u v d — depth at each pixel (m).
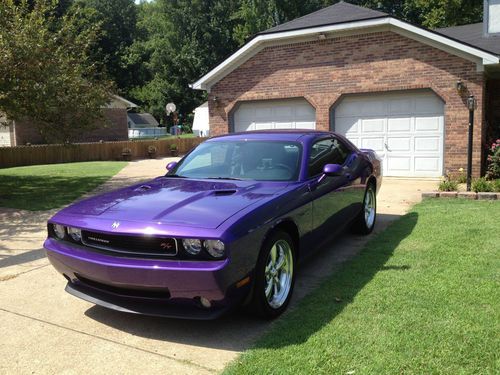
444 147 11.78
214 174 5.08
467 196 8.70
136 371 3.17
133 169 18.19
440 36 11.20
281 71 13.54
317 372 2.98
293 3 46.84
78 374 3.16
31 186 12.97
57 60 11.66
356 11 13.11
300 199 4.43
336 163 5.79
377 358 3.11
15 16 11.23
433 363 3.03
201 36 62.66
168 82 65.25
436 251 5.43
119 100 31.62
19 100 11.04
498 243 5.63
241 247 3.49
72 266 3.87
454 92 11.43
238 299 3.56
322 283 4.63
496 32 13.40
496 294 4.09
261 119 14.23
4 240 6.81
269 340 3.45
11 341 3.65
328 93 12.95
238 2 59.97
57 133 12.73
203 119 48.34
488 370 2.93
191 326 3.84
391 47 12.01
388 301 4.03
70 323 3.96
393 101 12.36
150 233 3.49
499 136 12.99
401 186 11.01
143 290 3.58
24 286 4.84
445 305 3.90
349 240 6.32
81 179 14.56
